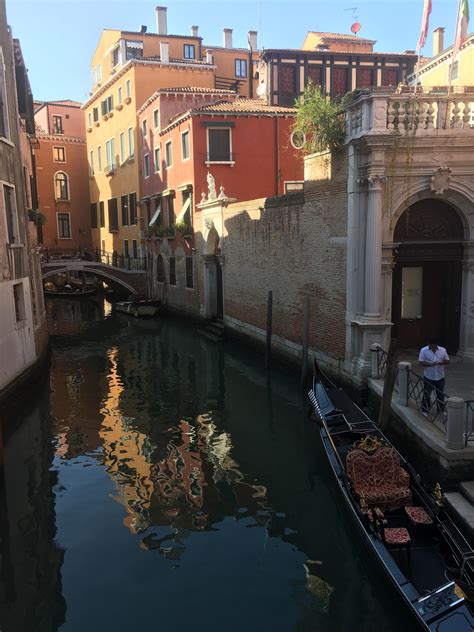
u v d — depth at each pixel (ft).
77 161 140.77
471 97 34.40
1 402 38.04
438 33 78.59
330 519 25.64
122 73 105.40
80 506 27.40
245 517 26.05
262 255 54.70
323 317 42.50
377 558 20.02
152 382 50.75
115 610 19.85
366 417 30.73
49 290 134.10
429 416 28.32
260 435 36.42
